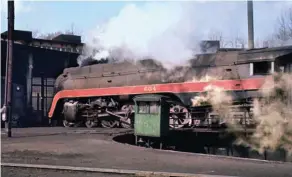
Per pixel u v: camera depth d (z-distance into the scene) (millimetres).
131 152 12727
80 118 24547
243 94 17047
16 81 28016
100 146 14195
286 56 16016
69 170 9680
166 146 18047
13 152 12602
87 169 9578
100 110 23406
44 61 29672
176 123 19344
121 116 22328
